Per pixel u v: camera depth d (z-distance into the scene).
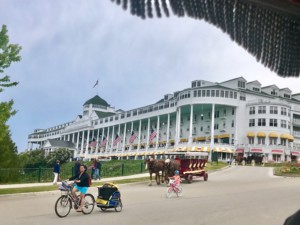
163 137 84.38
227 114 72.06
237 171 41.53
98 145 101.69
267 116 68.56
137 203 14.88
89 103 114.44
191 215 11.64
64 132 120.88
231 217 11.27
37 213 12.21
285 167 41.53
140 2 1.21
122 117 91.38
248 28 1.54
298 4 1.57
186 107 73.00
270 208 13.28
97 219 10.95
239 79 72.75
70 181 12.45
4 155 31.77
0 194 17.64
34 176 30.48
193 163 27.25
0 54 17.69
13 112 18.20
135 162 56.00
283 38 1.65
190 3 1.36
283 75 1.67
